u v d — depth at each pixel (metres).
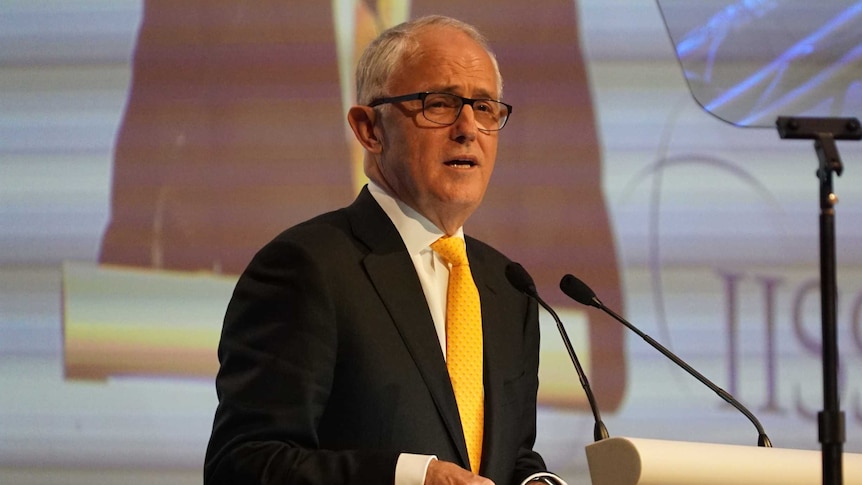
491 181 11.72
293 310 6.62
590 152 11.79
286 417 6.37
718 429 11.58
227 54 11.66
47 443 11.24
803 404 11.65
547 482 6.70
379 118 7.41
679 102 11.88
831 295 5.42
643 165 11.81
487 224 11.67
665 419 11.57
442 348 7.02
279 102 11.64
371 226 7.19
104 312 11.37
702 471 5.30
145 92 11.59
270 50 11.68
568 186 11.75
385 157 7.36
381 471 6.00
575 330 11.62
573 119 11.81
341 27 11.72
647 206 11.78
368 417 6.56
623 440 5.27
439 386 6.70
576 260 11.69
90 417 11.27
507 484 6.91
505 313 7.51
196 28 11.66
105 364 11.32
